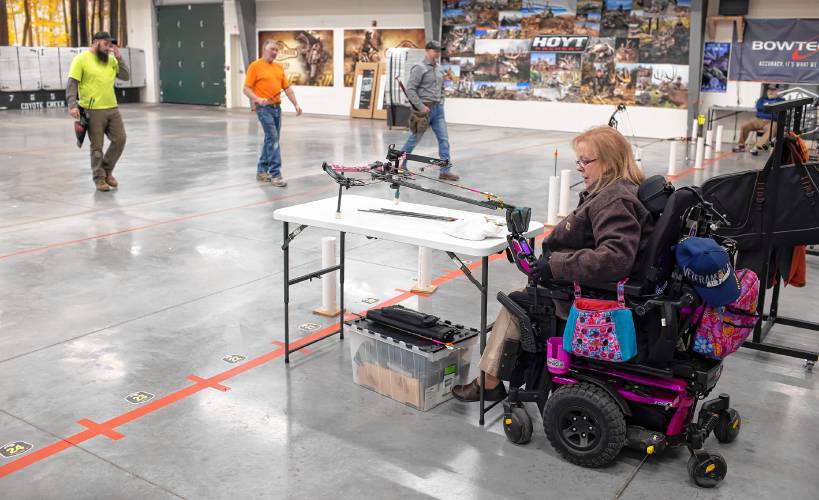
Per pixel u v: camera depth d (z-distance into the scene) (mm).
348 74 22875
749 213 4027
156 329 4648
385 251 6625
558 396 3098
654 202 2926
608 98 18938
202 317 4875
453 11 20734
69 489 2896
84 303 5121
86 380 3896
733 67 17234
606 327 2934
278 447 3244
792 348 4250
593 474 3053
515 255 3162
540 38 19562
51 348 4324
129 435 3328
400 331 3752
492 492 2910
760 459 3195
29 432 3342
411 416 3561
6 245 6664
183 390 3795
